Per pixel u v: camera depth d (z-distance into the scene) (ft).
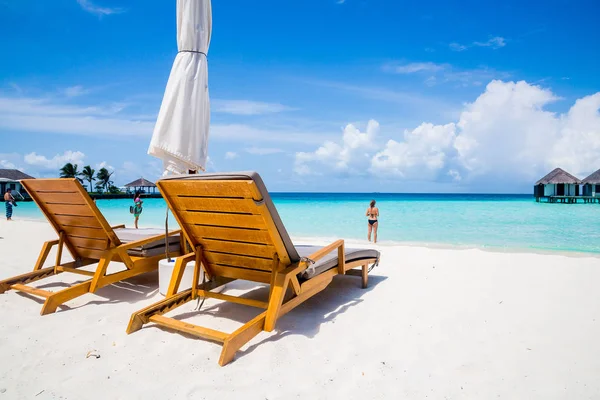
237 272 11.49
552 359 9.02
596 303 13.14
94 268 18.13
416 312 12.21
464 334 10.46
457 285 15.51
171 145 12.41
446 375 8.27
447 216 74.33
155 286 14.70
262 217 9.21
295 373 8.23
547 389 7.75
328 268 12.58
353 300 13.48
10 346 9.37
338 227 51.80
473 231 46.62
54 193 12.89
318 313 12.05
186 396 7.31
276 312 9.87
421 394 7.53
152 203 153.79
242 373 8.16
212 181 9.20
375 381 7.98
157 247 14.29
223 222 10.26
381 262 20.24
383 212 86.89
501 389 7.74
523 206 116.16
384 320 11.48
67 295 12.06
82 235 14.05
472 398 7.42
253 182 8.63
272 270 10.35
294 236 39.37
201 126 13.10
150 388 7.57
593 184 129.18
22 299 12.82
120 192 245.04
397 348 9.55
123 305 12.42
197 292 11.62
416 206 119.55
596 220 62.28
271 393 7.45
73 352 9.05
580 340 10.07
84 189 11.96
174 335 9.96
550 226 52.90
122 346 9.36
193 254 11.82
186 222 11.23
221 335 8.98
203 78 13.37
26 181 13.20
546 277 16.78
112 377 7.97
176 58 13.26
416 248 25.04
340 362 8.77
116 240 12.87
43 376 7.99
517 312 12.22
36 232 36.09
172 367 8.38
